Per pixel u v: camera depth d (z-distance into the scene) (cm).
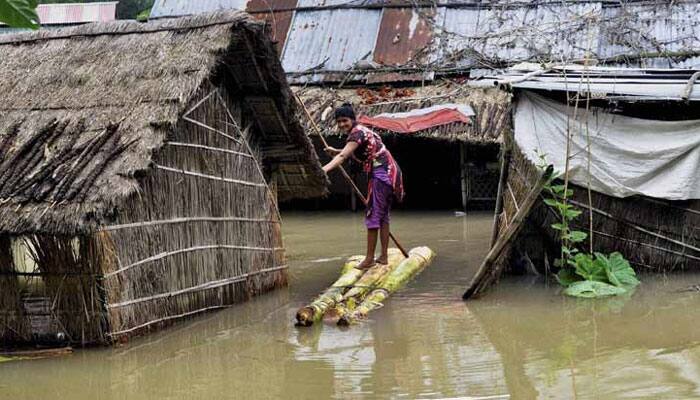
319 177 892
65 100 688
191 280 702
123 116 653
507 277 841
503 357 570
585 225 811
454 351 589
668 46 1482
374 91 1541
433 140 1419
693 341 592
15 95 707
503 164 861
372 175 800
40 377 560
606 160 809
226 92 759
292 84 1617
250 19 703
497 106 1418
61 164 623
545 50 1525
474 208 1443
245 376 551
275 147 841
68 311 616
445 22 1641
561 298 742
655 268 834
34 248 619
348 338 635
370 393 506
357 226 1295
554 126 827
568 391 496
